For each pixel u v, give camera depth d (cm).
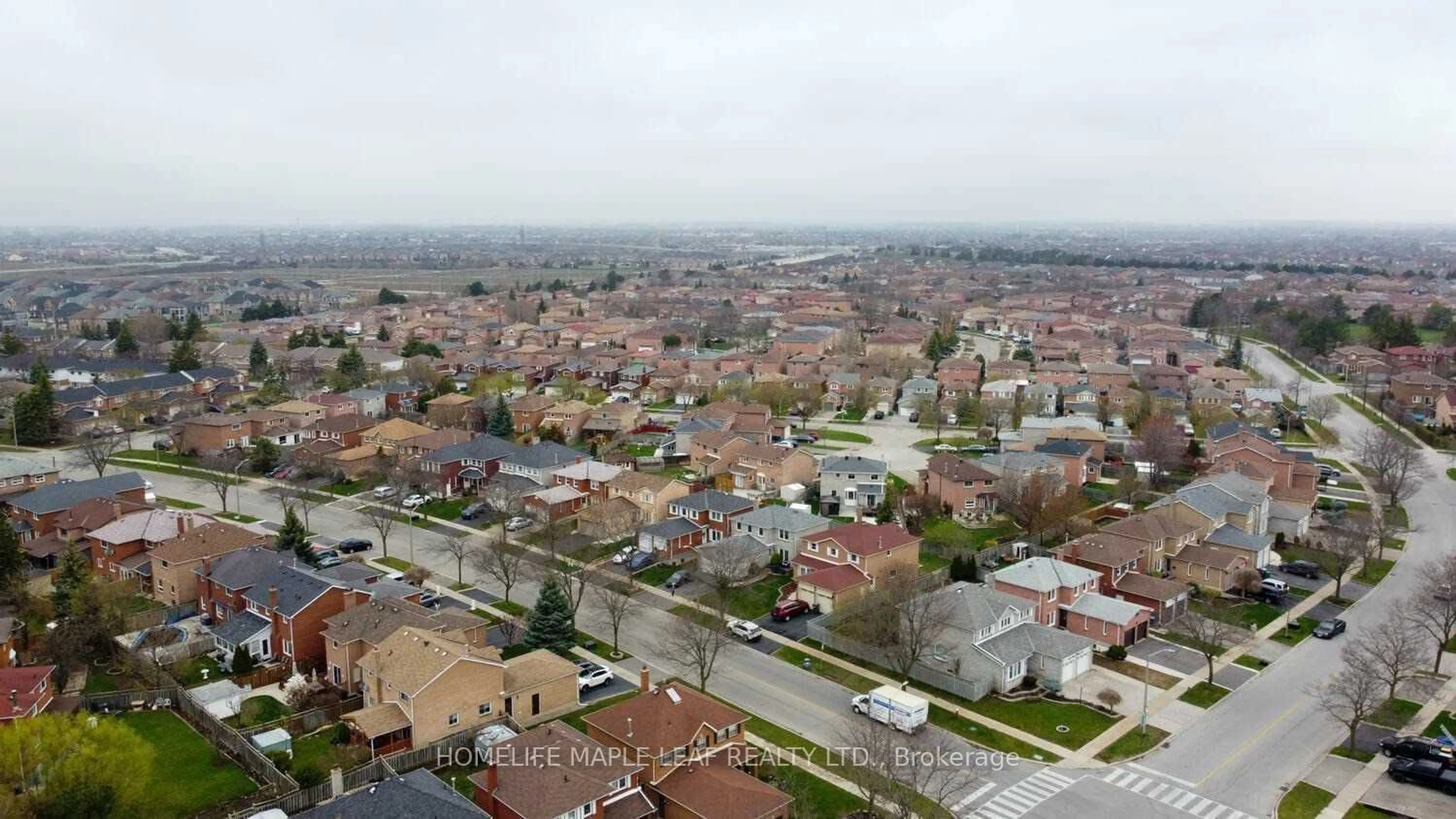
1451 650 7925
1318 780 6066
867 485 11556
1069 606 8238
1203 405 16612
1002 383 18088
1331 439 14900
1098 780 6041
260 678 7262
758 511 10244
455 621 7475
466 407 15838
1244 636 8144
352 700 6819
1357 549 9331
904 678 7362
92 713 6544
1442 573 8825
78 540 9775
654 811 5494
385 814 4856
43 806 5044
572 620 7875
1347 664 7019
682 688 6359
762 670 7562
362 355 19962
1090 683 7388
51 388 15588
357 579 8169
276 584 7844
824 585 8538
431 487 12012
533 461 12188
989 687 7212
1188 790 5944
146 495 11231
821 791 5878
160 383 17100
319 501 12012
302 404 15450
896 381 18900
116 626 7806
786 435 15438
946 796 5816
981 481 11412
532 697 6750
